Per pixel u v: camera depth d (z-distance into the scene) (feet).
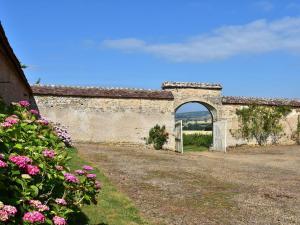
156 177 40.86
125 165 48.01
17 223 13.20
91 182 17.42
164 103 81.20
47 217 14.38
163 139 79.82
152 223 24.53
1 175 13.20
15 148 15.70
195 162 56.54
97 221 22.68
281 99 94.79
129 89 80.59
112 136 77.51
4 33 25.82
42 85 75.31
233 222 26.16
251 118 88.12
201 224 25.35
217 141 84.28
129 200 29.45
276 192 35.99
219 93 85.25
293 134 93.40
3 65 33.99
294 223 26.50
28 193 14.29
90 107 76.54
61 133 54.34
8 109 25.72
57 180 16.06
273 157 68.54
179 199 31.65
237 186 38.04
